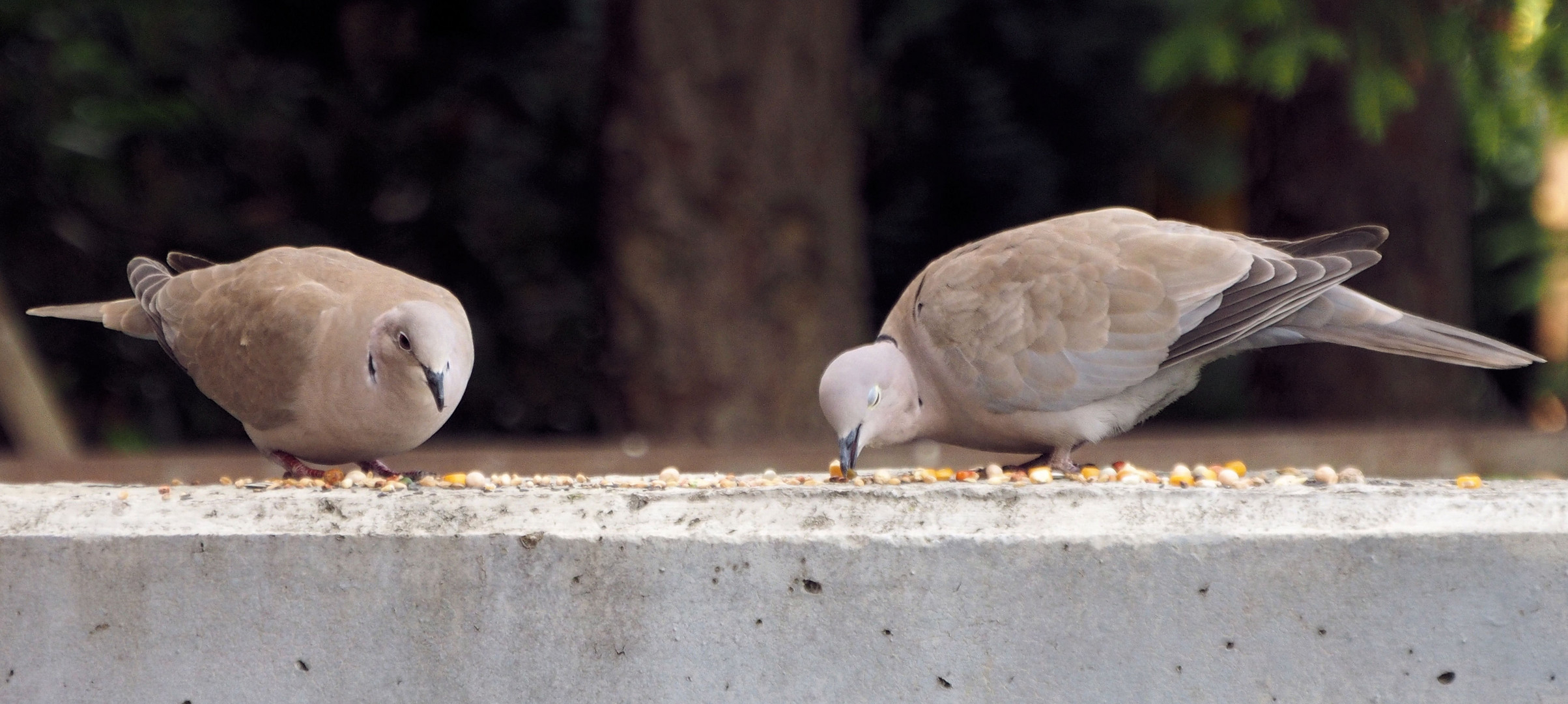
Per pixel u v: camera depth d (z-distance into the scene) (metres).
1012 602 5.04
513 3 19.02
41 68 16.67
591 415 19.58
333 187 18.53
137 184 17.50
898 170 20.48
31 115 16.66
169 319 8.35
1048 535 5.02
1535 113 13.84
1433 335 7.34
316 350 7.45
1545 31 12.35
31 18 16.50
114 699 5.38
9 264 17.30
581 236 19.23
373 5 18.70
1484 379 23.17
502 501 5.37
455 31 19.03
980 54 19.84
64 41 16.61
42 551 5.38
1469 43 12.69
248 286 7.97
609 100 14.84
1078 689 5.03
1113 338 7.34
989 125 20.14
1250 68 12.39
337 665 5.29
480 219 18.88
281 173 18.30
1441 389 15.08
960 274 7.78
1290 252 7.83
